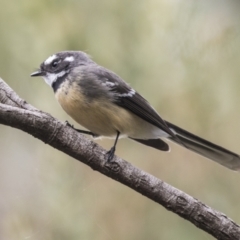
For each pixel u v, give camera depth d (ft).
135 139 29.78
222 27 26.73
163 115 28.19
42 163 29.60
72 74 28.76
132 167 22.85
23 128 22.03
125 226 27.07
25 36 28.48
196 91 27.94
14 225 28.37
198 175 27.76
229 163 27.68
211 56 27.58
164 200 22.47
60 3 28.68
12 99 24.07
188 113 28.02
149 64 28.50
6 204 29.53
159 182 22.62
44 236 27.55
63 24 28.58
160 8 28.50
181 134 28.09
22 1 28.50
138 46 28.60
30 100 29.43
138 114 28.71
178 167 28.04
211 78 27.73
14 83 28.89
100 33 28.68
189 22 27.50
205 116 27.86
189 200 22.30
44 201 28.40
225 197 27.32
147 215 27.27
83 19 28.73
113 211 27.37
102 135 29.86
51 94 30.32
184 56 27.91
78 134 22.81
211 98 27.78
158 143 28.76
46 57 28.76
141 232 26.99
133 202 27.50
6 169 31.01
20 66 28.68
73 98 28.25
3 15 28.43
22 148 31.48
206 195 27.35
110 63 28.78
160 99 28.35
